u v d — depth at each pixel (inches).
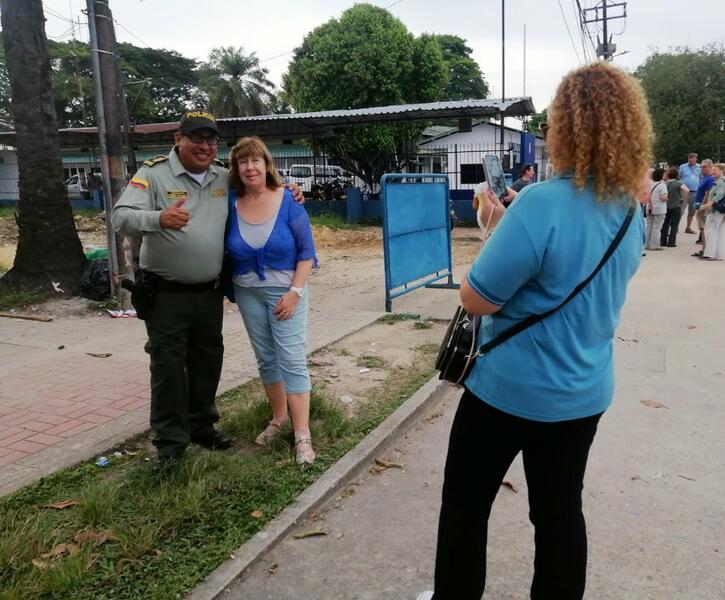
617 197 70.7
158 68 1979.6
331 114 749.3
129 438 154.5
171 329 130.7
